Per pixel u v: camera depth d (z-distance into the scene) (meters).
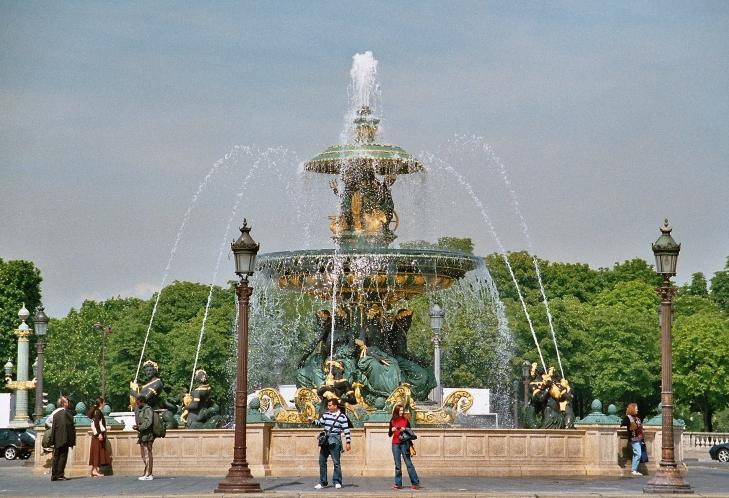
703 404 106.75
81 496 29.41
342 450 32.53
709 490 32.78
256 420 36.12
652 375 103.56
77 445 38.72
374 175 41.59
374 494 29.05
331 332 40.53
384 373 39.62
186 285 121.94
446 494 28.98
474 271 47.03
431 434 36.25
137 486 32.56
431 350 85.88
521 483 33.53
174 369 105.94
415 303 87.00
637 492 30.66
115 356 111.88
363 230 41.25
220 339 105.94
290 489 31.09
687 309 117.81
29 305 111.44
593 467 37.69
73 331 129.38
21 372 74.38
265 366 73.00
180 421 38.78
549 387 39.16
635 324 102.75
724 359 103.94
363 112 42.44
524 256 109.75
